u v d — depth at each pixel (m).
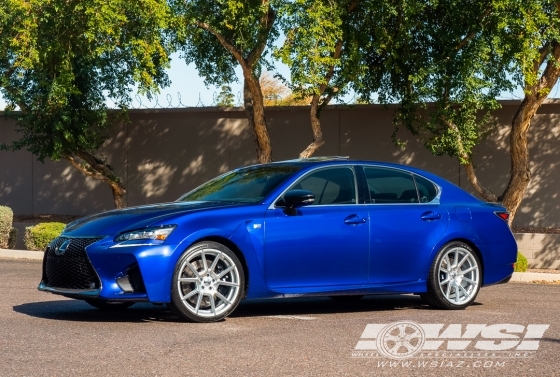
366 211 8.62
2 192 23.33
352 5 16.53
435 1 15.66
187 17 15.88
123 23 15.71
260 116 17.98
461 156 16.58
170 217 7.75
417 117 18.64
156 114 21.88
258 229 8.00
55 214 22.92
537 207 19.53
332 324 7.72
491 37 15.34
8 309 8.62
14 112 19.89
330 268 8.35
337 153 20.50
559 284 13.38
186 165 21.70
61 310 8.62
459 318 8.22
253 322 7.84
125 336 6.92
